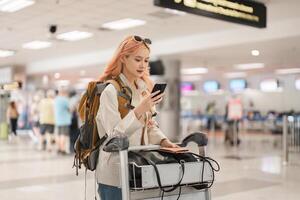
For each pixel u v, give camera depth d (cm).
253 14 568
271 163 854
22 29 977
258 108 2192
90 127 190
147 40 197
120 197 184
